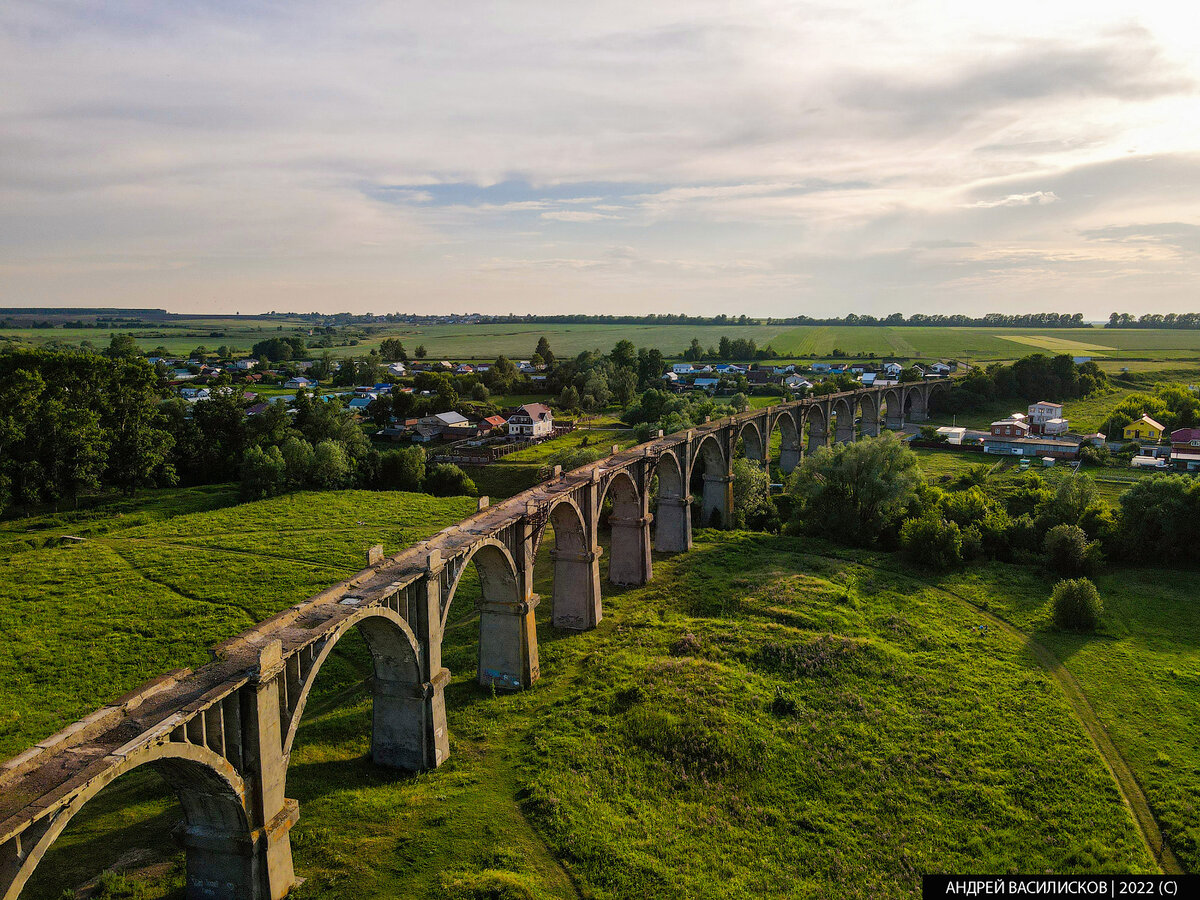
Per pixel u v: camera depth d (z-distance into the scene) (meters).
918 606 57.88
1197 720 41.44
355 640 53.97
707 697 41.38
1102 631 53.25
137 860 30.59
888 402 157.12
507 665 46.31
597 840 30.97
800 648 47.88
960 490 94.88
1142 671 47.12
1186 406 138.12
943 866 30.23
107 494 100.12
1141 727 40.81
